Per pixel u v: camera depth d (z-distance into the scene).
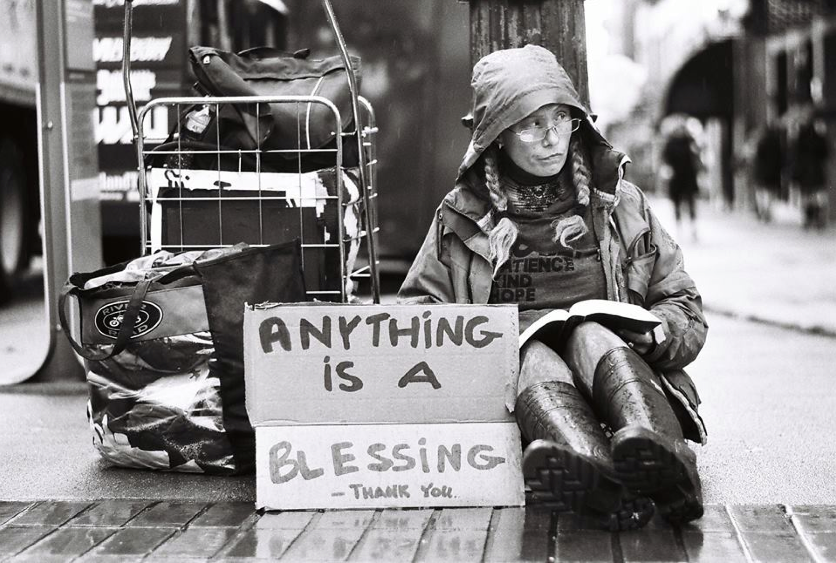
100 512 7.42
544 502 6.50
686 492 6.59
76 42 12.65
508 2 9.59
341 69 9.60
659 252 8.11
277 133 9.11
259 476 7.37
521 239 8.00
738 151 63.47
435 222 8.21
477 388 7.43
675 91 66.31
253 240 9.01
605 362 6.90
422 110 20.00
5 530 7.05
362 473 7.39
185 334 8.22
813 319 18.23
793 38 52.56
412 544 6.62
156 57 16.08
